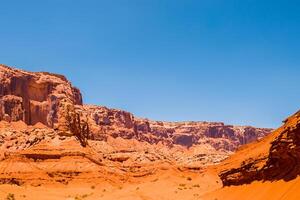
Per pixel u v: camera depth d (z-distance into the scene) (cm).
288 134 7781
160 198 14888
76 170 18388
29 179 17450
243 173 9531
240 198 8744
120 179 19450
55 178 17725
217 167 18625
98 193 16738
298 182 7275
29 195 15588
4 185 16512
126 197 15200
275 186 7888
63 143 19662
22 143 19875
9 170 17762
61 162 18662
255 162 9300
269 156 8419
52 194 16138
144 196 15250
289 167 7888
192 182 18238
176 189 16638
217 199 9669
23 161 18375
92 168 18838
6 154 18638
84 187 17525
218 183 17150
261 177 8825
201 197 10600
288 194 7181
